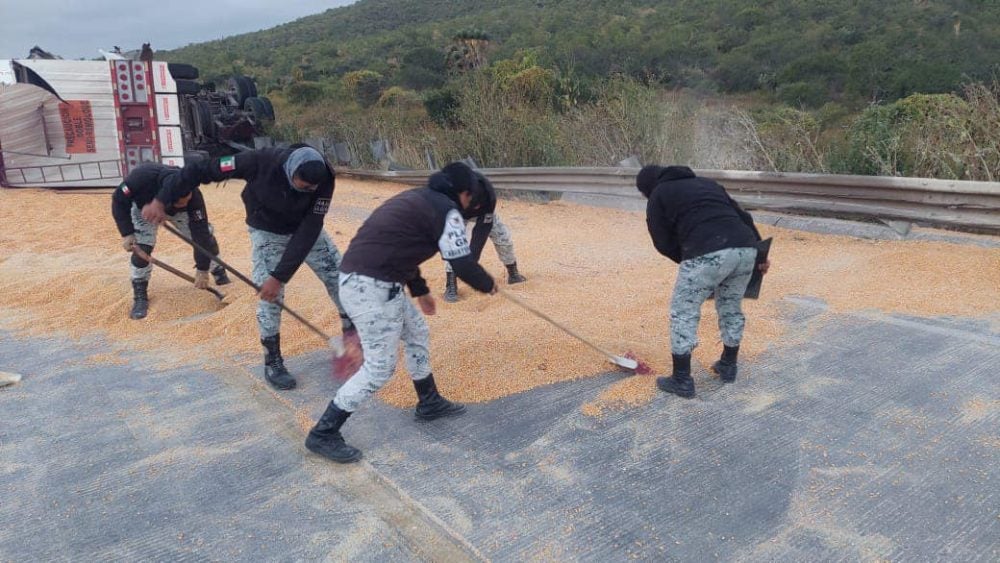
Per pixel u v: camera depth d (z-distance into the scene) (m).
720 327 4.36
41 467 3.67
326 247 4.91
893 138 8.72
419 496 3.32
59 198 12.37
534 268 7.31
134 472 3.60
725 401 4.16
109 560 2.94
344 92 40.19
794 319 5.40
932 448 3.56
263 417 4.17
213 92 18.59
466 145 14.18
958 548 2.85
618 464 3.54
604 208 10.63
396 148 16.20
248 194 4.49
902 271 6.35
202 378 4.76
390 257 3.52
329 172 4.22
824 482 3.32
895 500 3.17
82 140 13.07
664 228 4.27
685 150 11.30
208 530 3.12
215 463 3.68
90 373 4.89
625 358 4.59
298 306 6.21
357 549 2.98
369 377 3.58
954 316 5.29
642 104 12.05
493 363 4.75
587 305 5.95
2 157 12.84
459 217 3.60
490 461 3.61
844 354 4.72
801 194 8.22
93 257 8.14
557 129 13.02
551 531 3.04
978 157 7.90
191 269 7.57
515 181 11.97
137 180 5.73
